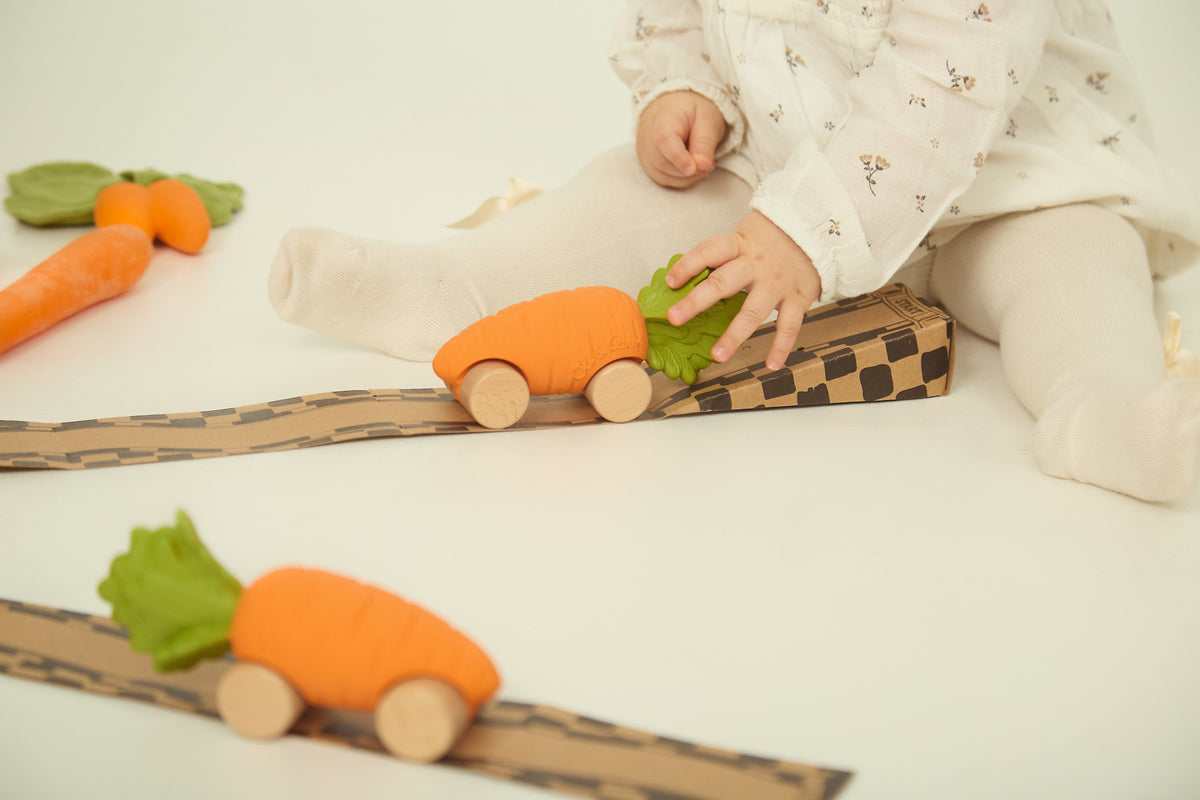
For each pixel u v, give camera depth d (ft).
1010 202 3.61
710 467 2.99
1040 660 2.21
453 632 1.95
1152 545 2.61
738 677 2.15
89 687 2.11
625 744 1.94
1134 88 4.02
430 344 3.72
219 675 2.16
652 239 3.99
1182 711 2.06
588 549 2.59
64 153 6.11
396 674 1.89
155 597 1.92
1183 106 5.91
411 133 6.42
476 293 3.75
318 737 1.99
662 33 4.25
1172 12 7.32
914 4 3.38
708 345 3.27
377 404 3.30
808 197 3.23
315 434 3.12
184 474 2.93
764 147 3.97
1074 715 2.05
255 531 2.65
